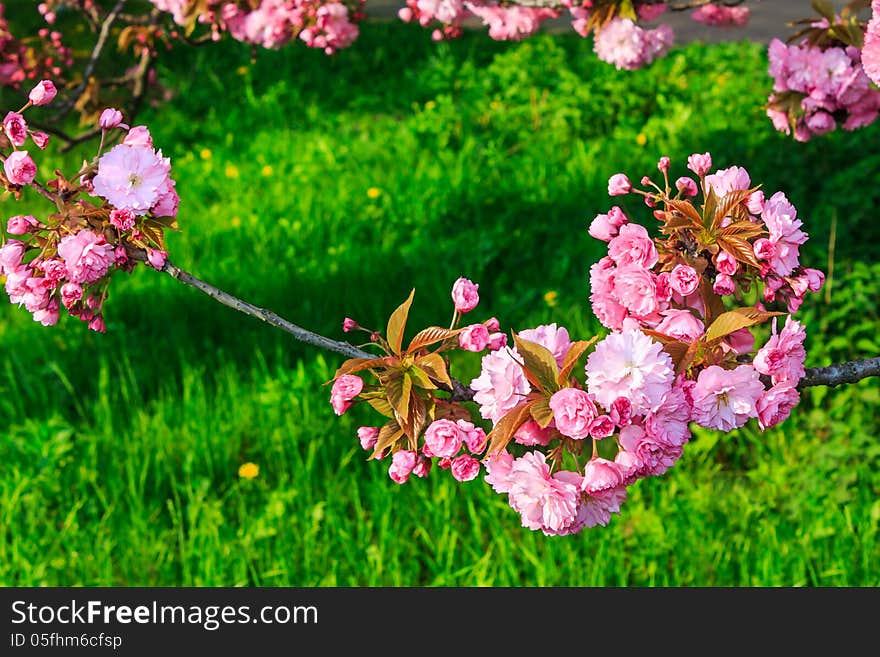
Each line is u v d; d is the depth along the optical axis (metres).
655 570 4.17
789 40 3.66
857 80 3.53
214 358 5.63
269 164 8.27
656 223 6.91
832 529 4.15
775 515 4.38
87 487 4.66
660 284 2.11
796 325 2.03
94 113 4.92
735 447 4.86
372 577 4.17
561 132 8.35
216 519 4.33
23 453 4.73
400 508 4.48
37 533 4.33
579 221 6.94
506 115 8.68
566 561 4.24
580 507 2.00
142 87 5.02
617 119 8.63
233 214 7.35
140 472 4.72
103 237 2.11
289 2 4.98
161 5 4.91
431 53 10.47
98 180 2.07
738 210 2.20
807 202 6.79
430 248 6.73
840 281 5.40
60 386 5.38
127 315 6.09
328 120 9.22
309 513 4.38
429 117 8.62
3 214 7.30
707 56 9.66
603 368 1.92
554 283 6.27
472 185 7.53
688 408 1.96
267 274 6.46
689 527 4.30
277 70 10.10
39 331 5.87
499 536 4.27
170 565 4.26
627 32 4.50
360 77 10.09
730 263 2.13
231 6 4.92
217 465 4.78
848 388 4.91
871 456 4.50
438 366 2.02
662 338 2.03
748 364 2.05
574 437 1.91
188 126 9.12
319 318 5.95
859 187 6.54
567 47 10.32
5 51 5.18
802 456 4.67
